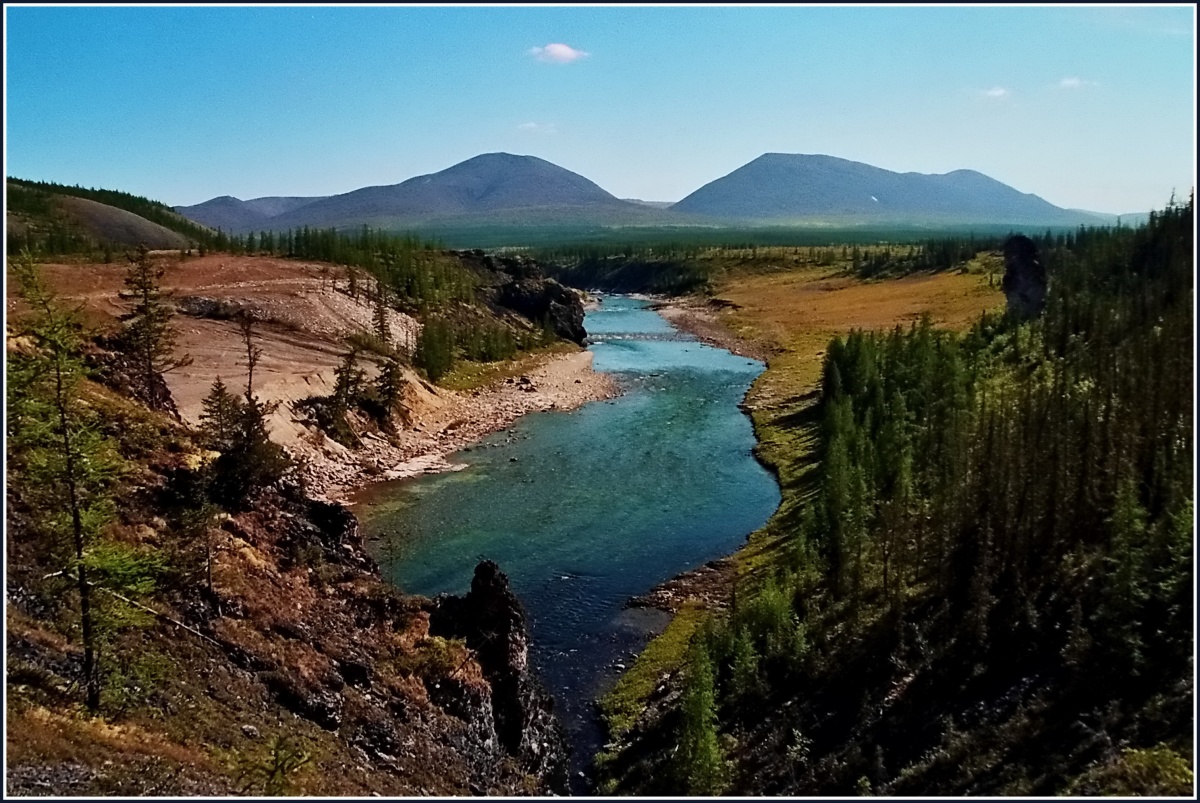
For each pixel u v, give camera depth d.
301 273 130.50
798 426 83.19
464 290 144.62
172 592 30.88
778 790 29.80
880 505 50.41
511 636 38.06
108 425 38.47
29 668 23.95
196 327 92.06
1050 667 30.69
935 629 35.53
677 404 98.25
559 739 36.31
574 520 60.62
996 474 42.34
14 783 19.08
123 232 186.88
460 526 59.44
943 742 29.23
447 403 94.62
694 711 30.59
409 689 33.94
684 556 54.41
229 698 28.11
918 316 146.50
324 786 24.83
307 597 36.56
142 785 21.17
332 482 67.56
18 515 28.56
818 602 41.28
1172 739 24.75
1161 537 33.69
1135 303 78.56
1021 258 100.44
